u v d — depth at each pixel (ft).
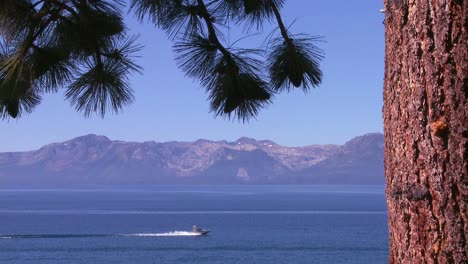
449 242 16.79
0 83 26.48
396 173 17.80
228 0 28.22
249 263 432.66
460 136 16.74
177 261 444.14
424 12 17.28
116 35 28.02
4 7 25.96
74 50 27.84
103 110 28.14
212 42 27.86
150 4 27.73
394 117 17.94
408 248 17.46
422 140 17.20
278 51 28.12
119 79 27.99
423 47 17.30
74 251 504.84
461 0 16.92
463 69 16.84
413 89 17.42
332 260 450.30
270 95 28.37
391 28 18.13
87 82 27.81
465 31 16.89
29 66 27.02
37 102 28.19
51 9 27.45
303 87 28.27
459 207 16.72
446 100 16.97
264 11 28.12
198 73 27.99
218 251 506.07
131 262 437.58
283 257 467.93
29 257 470.39
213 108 28.48
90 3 27.63
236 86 27.99
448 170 16.84
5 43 26.86
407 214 17.49
